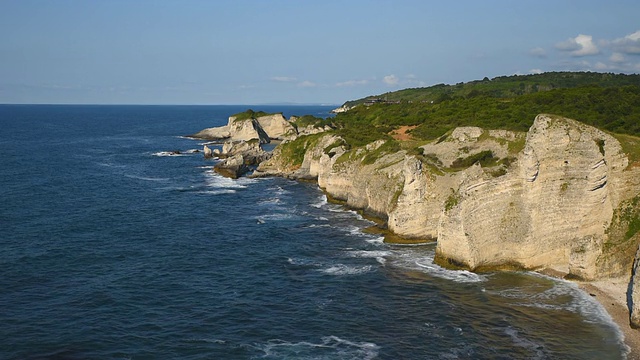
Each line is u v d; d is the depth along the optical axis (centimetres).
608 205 4575
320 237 5881
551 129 4612
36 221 6228
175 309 3875
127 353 3219
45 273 4522
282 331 3541
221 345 3338
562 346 3291
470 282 4384
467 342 3359
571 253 4378
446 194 5556
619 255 4309
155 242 5572
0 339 3331
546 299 3997
